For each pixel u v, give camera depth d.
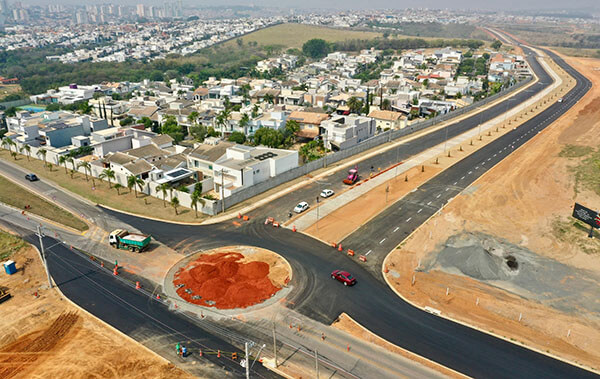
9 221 85.69
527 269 67.25
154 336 53.34
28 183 107.25
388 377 46.78
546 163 116.81
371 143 134.38
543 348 50.66
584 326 54.22
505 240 76.75
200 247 74.38
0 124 166.38
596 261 68.94
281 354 50.22
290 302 59.28
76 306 59.28
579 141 134.00
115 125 168.12
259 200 94.25
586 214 78.19
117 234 74.75
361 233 79.12
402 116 157.25
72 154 123.69
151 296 61.28
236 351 50.81
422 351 50.38
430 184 103.75
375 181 105.75
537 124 160.62
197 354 50.38
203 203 85.75
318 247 74.12
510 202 93.06
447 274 66.31
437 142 140.88
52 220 86.00
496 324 54.84
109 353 50.66
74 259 71.31
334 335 53.12
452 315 56.66
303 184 103.88
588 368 47.59
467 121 169.88
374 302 59.34
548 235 78.06
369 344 51.56
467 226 82.06
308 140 146.38
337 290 62.03
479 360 48.94
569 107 186.38
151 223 84.06
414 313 57.12
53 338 53.25
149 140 125.81
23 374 47.75
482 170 113.25
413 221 84.06
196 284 63.62
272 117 152.38
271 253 72.00
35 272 67.75
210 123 159.00
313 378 46.78
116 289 62.97
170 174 102.19
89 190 101.88
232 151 102.94
